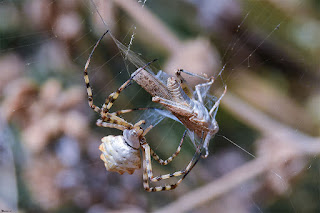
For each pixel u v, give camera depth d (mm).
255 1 452
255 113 455
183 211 456
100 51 452
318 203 455
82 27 447
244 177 452
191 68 446
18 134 454
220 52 454
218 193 455
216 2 453
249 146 457
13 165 459
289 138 452
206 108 414
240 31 456
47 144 454
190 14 460
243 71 457
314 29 459
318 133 460
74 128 453
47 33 454
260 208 460
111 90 460
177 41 451
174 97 406
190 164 418
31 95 453
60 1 444
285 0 453
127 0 439
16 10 452
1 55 460
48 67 460
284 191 455
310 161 452
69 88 459
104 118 418
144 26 447
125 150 413
